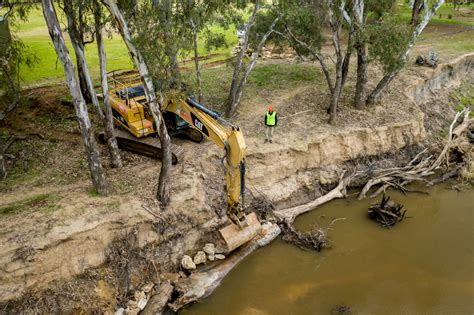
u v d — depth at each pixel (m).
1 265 14.17
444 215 22.47
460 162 26.91
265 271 18.09
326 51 37.91
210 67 33.69
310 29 24.33
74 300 14.96
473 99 35.41
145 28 14.66
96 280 15.61
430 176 25.73
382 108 27.64
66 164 19.92
